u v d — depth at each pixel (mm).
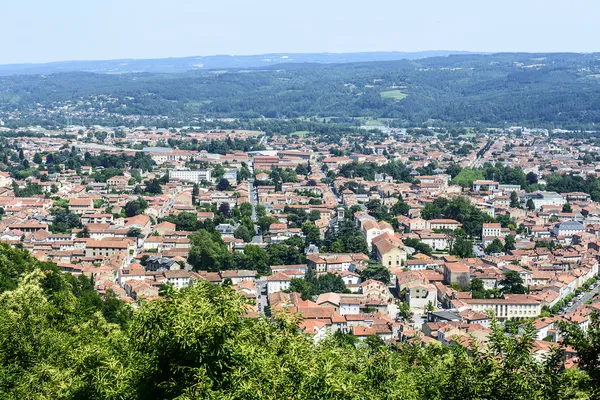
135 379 139625
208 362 134750
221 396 127000
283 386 134250
